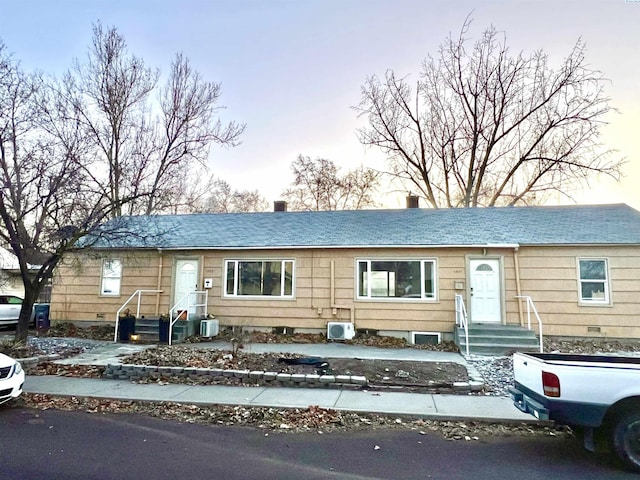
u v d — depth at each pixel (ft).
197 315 46.29
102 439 16.19
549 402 14.20
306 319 44.96
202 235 50.47
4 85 34.88
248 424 18.49
